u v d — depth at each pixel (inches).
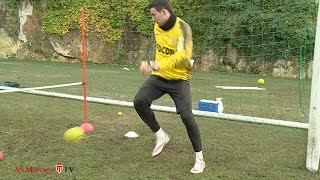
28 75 454.6
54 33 658.8
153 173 144.3
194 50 539.2
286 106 294.5
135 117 238.5
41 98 292.5
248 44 520.7
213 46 536.4
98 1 630.5
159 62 133.4
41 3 667.4
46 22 662.5
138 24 609.9
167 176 141.5
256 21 509.7
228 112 267.0
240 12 519.2
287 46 494.6
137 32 610.9
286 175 145.9
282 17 491.8
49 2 659.4
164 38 141.5
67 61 658.8
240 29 519.8
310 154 150.3
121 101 269.3
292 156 168.7
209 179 139.5
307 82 438.9
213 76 489.7
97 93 331.0
